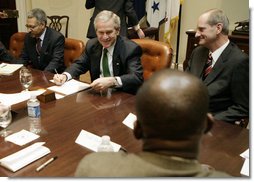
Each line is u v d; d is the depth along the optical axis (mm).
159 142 626
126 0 3539
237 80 1803
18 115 1575
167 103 609
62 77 2088
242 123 1833
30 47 2916
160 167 614
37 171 1109
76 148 1268
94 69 2262
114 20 2066
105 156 703
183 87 623
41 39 2842
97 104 1743
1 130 1415
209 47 1973
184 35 4590
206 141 1334
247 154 1227
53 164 1152
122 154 713
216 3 4219
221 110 1913
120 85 1995
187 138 619
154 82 639
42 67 2934
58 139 1340
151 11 4445
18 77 2215
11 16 5020
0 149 1256
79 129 1437
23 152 1203
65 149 1259
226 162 1178
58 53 2811
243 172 1111
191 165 624
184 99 610
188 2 4426
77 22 5285
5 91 1915
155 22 4461
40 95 1759
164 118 608
